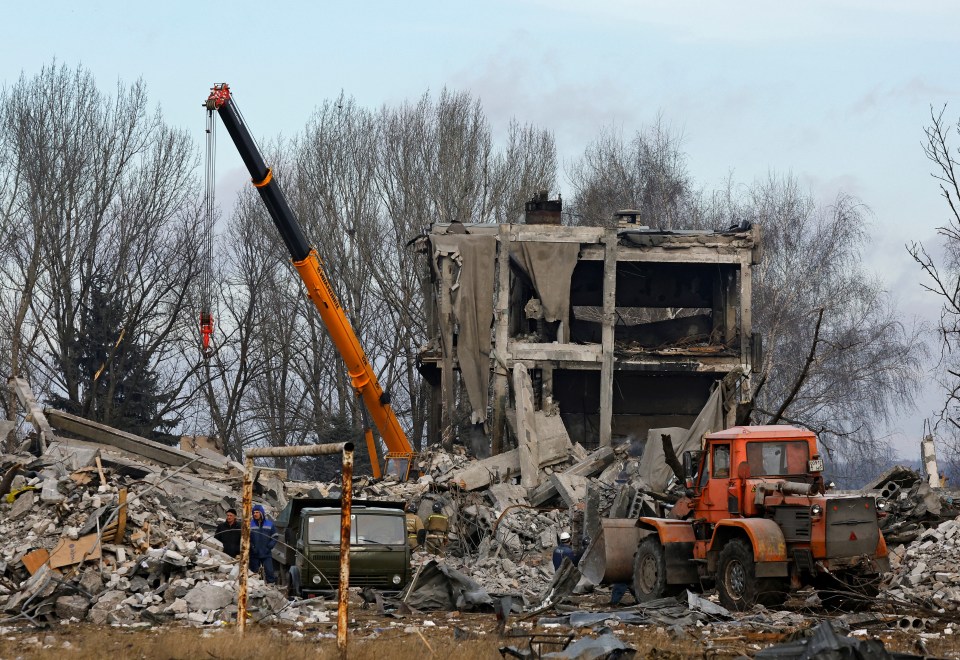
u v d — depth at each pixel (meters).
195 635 34.88
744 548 44.22
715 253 103.69
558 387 111.69
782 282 134.88
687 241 103.56
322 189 144.25
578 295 112.75
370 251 144.50
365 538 51.47
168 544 48.00
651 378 111.69
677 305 114.00
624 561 50.59
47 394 125.06
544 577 64.06
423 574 47.31
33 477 61.75
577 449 94.62
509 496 84.19
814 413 135.25
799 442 47.16
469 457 99.75
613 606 48.50
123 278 128.38
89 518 48.09
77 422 81.94
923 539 52.50
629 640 35.91
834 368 132.75
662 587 47.97
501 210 145.38
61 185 122.25
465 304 101.81
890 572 46.94
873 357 134.00
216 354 143.62
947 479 79.94
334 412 150.75
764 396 131.25
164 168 129.75
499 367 101.00
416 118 147.00
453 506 77.88
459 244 102.38
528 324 109.38
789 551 44.00
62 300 126.00
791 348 134.25
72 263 125.38
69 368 124.44
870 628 38.81
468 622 42.31
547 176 148.50
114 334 126.81
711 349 104.62
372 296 148.88
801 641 30.39
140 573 45.47
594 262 112.56
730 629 38.66
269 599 43.03
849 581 44.47
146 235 128.25
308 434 152.75
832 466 141.00
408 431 156.50
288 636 36.44
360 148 146.50
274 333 147.62
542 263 102.56
